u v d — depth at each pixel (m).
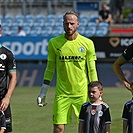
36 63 46.94
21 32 53.69
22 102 34.94
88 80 18.73
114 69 16.45
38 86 46.81
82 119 16.44
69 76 18.48
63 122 18.56
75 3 63.50
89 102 16.48
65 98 18.58
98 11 63.47
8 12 64.94
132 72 44.94
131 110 15.49
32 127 25.52
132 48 16.11
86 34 55.44
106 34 55.22
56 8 63.94
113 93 40.25
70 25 18.22
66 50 18.45
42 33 57.16
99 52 45.22
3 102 17.50
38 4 64.62
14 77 17.91
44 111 30.66
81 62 18.48
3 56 17.66
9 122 18.14
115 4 63.19
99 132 16.22
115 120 27.12
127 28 54.62
